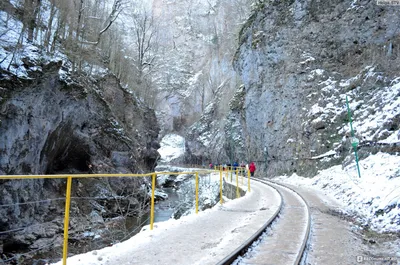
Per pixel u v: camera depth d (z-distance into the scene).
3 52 16.69
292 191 20.67
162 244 7.25
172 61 104.25
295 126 33.09
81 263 5.67
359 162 20.72
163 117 94.12
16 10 22.56
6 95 15.06
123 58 45.75
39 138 18.11
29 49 18.92
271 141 37.66
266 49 39.88
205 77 91.25
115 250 6.73
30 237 15.59
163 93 96.69
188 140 76.00
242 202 15.22
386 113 21.44
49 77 18.45
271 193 19.23
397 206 10.46
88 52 31.19
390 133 19.81
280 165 34.78
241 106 48.94
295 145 32.25
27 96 16.64
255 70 42.66
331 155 25.77
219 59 85.81
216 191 24.58
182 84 98.94
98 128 26.69
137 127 38.53
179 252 6.60
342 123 26.78
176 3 122.69
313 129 29.16
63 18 27.19
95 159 25.44
